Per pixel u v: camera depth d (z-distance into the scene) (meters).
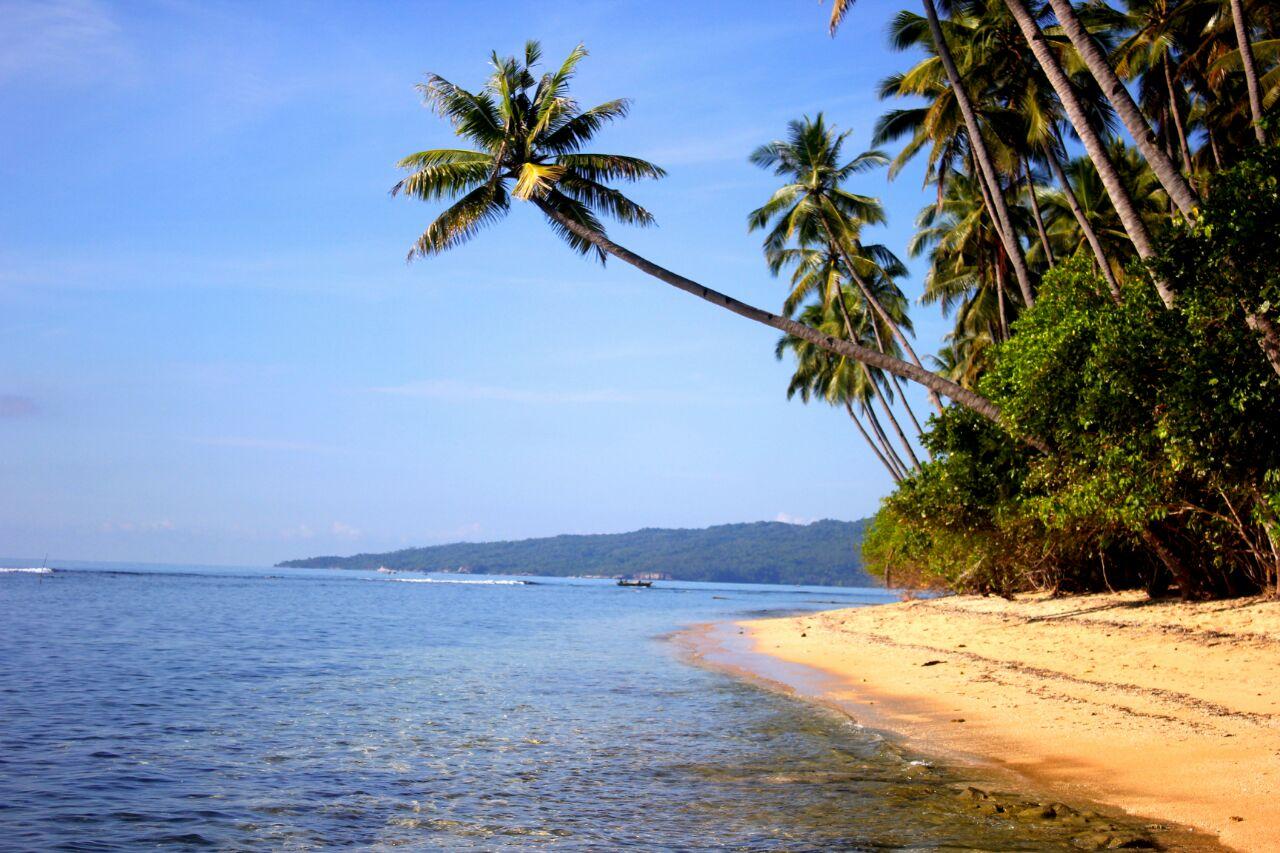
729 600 92.38
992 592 34.22
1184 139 25.42
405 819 8.90
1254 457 12.09
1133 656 17.22
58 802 9.41
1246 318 11.22
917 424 43.34
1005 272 31.67
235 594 78.62
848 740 12.48
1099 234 31.42
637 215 20.84
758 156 35.47
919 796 9.28
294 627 37.94
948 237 36.25
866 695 16.58
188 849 7.96
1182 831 7.60
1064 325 14.98
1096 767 10.01
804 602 86.62
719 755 11.78
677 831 8.30
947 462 23.19
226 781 10.52
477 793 9.91
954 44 26.38
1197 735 10.90
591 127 20.84
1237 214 10.68
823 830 8.14
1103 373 12.72
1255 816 7.73
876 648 24.39
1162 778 9.27
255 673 21.25
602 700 16.88
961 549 28.17
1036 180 33.31
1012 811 8.48
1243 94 26.09
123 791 9.97
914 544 31.22
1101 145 13.62
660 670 22.03
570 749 12.31
